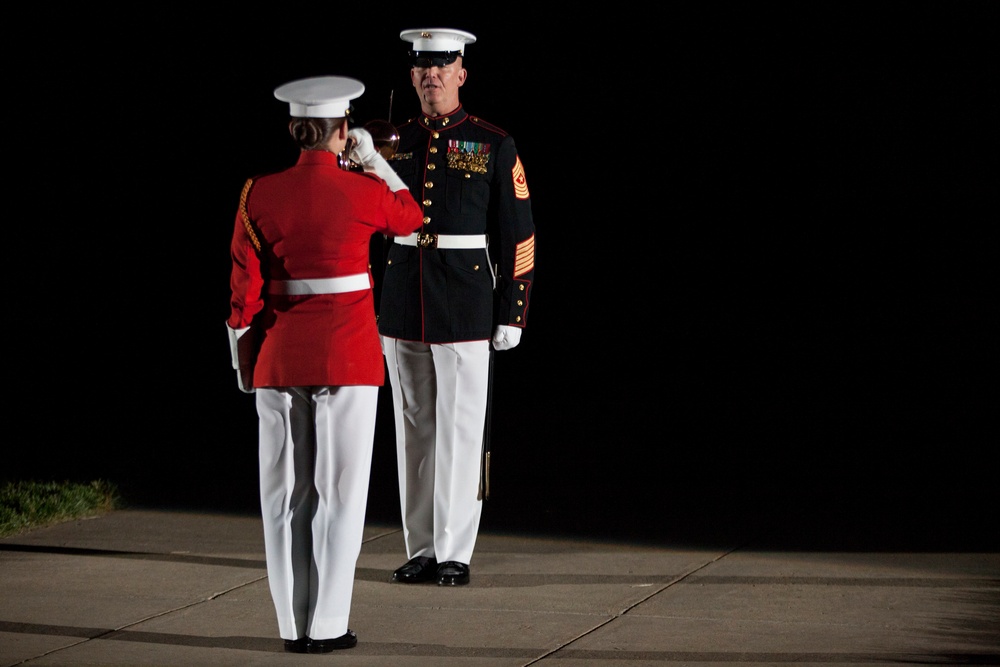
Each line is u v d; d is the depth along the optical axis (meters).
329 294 7.36
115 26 23.11
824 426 14.53
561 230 25.84
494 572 9.09
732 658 7.25
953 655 7.28
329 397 7.39
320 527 7.43
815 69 26.41
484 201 8.94
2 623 7.89
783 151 26.30
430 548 9.04
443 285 8.87
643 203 25.98
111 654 7.36
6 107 23.06
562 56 25.86
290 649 7.42
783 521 10.50
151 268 22.59
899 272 25.81
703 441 13.87
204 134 23.20
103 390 15.91
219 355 18.12
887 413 15.20
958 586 8.63
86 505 10.74
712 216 26.06
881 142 26.50
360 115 23.05
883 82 26.50
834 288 24.67
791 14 26.16
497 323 8.95
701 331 21.16
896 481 11.95
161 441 13.48
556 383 17.38
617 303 23.09
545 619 8.01
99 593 8.52
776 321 21.98
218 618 8.03
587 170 26.02
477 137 8.94
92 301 21.12
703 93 26.23
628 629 7.80
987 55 26.50
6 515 10.17
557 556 9.49
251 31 23.08
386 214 7.48
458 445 8.91
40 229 23.03
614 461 12.92
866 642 7.51
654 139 26.06
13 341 18.61
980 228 26.45
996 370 17.84
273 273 7.44
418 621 7.99
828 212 26.38
